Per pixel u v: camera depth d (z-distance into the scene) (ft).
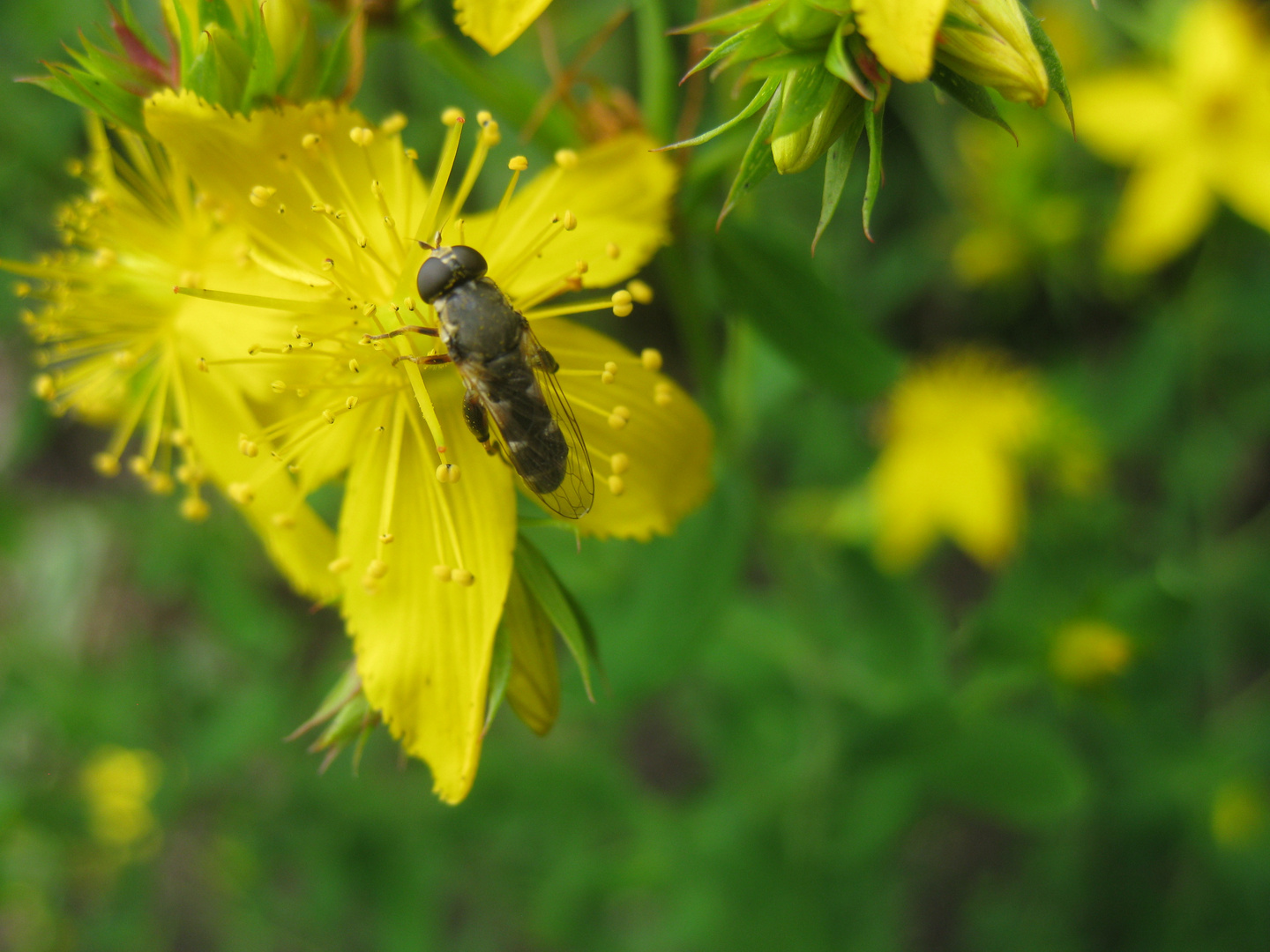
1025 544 0.34
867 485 0.35
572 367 0.24
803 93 0.21
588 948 0.36
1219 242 0.37
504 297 0.23
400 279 0.24
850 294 0.40
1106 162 0.39
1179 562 0.40
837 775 0.31
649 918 0.42
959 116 0.38
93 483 0.50
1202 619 0.38
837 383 0.27
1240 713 0.39
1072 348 0.48
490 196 0.33
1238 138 0.35
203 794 0.38
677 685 0.38
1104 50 0.37
